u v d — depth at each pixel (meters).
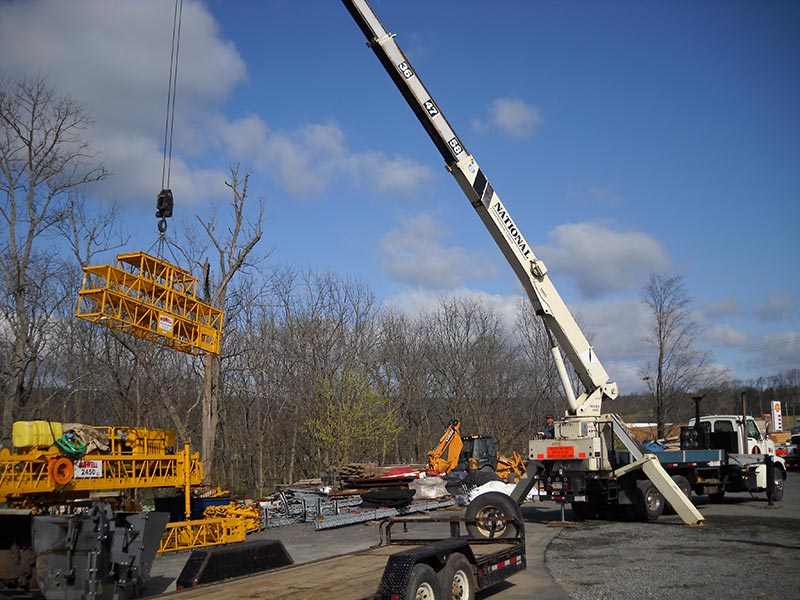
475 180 14.77
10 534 9.41
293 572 8.19
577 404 16.61
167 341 14.28
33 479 12.22
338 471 24.22
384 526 10.56
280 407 33.84
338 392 31.88
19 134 21.67
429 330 43.81
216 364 24.05
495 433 42.47
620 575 10.09
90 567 8.35
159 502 16.23
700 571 10.09
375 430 31.98
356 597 6.66
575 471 16.39
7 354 22.83
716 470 19.06
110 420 29.69
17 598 9.10
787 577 9.49
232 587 7.37
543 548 12.96
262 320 33.69
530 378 44.81
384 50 13.48
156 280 13.94
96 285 13.14
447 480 22.84
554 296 16.36
